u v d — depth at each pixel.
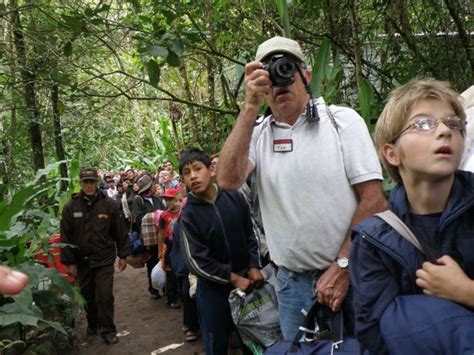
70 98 4.25
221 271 2.65
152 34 3.49
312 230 1.94
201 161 2.76
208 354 2.82
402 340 1.15
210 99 5.54
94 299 4.61
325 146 1.94
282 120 2.02
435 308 1.15
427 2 4.41
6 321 3.09
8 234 3.74
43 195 5.95
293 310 2.08
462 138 1.24
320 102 2.07
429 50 4.27
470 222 1.23
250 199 2.89
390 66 4.25
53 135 5.85
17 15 4.31
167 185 8.62
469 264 1.21
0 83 4.55
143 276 6.97
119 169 14.65
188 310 4.19
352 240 1.36
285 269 2.10
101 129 6.50
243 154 1.88
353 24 3.56
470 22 4.28
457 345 1.10
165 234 4.98
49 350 3.88
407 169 1.27
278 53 1.93
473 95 2.16
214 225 2.73
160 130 13.41
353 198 1.95
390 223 1.29
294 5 4.34
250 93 1.85
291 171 1.96
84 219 4.41
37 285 3.96
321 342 1.78
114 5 4.89
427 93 1.25
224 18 4.53
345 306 1.89
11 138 5.67
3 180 5.77
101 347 4.34
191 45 4.20
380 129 1.35
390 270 1.27
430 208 1.27
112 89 5.63
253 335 2.47
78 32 3.62
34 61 4.20
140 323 4.89
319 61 3.20
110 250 4.48
